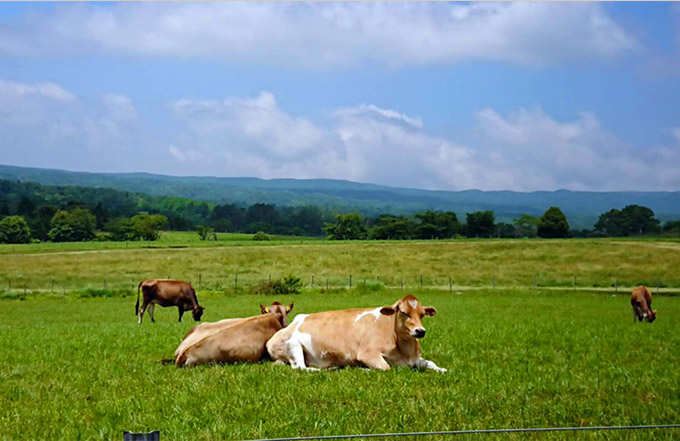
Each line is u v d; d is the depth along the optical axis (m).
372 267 83.06
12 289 64.62
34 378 11.77
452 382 11.12
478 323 23.20
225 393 10.27
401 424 8.39
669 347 16.52
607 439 7.84
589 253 90.38
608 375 12.02
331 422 8.49
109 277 74.12
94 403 9.86
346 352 12.86
